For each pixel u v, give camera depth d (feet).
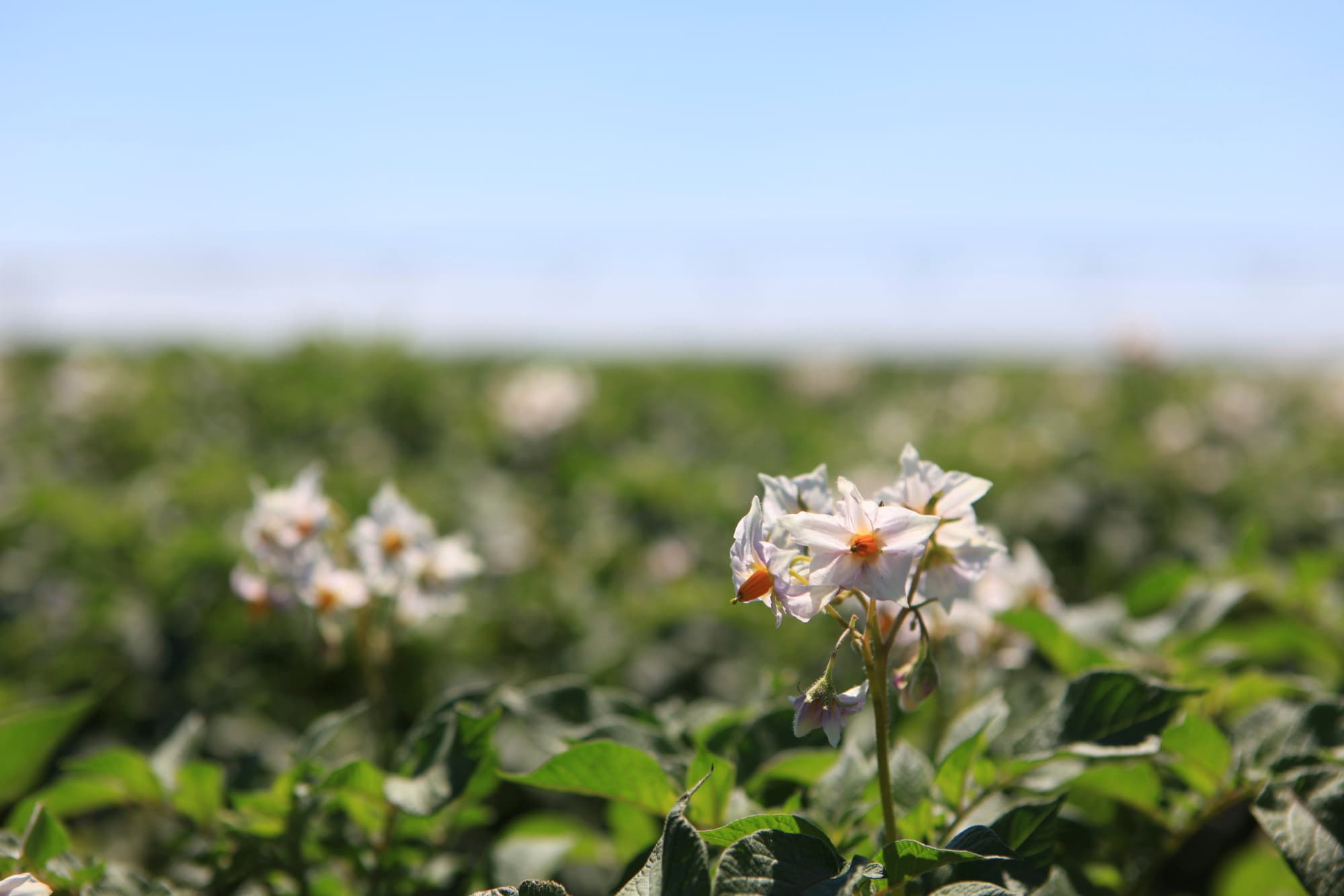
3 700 2.69
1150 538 4.34
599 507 4.45
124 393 5.53
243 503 3.89
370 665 2.06
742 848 1.31
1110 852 1.74
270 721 2.97
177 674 3.03
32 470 5.13
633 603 3.43
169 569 3.22
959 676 2.08
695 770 1.51
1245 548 2.51
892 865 1.34
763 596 1.38
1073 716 1.56
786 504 1.46
